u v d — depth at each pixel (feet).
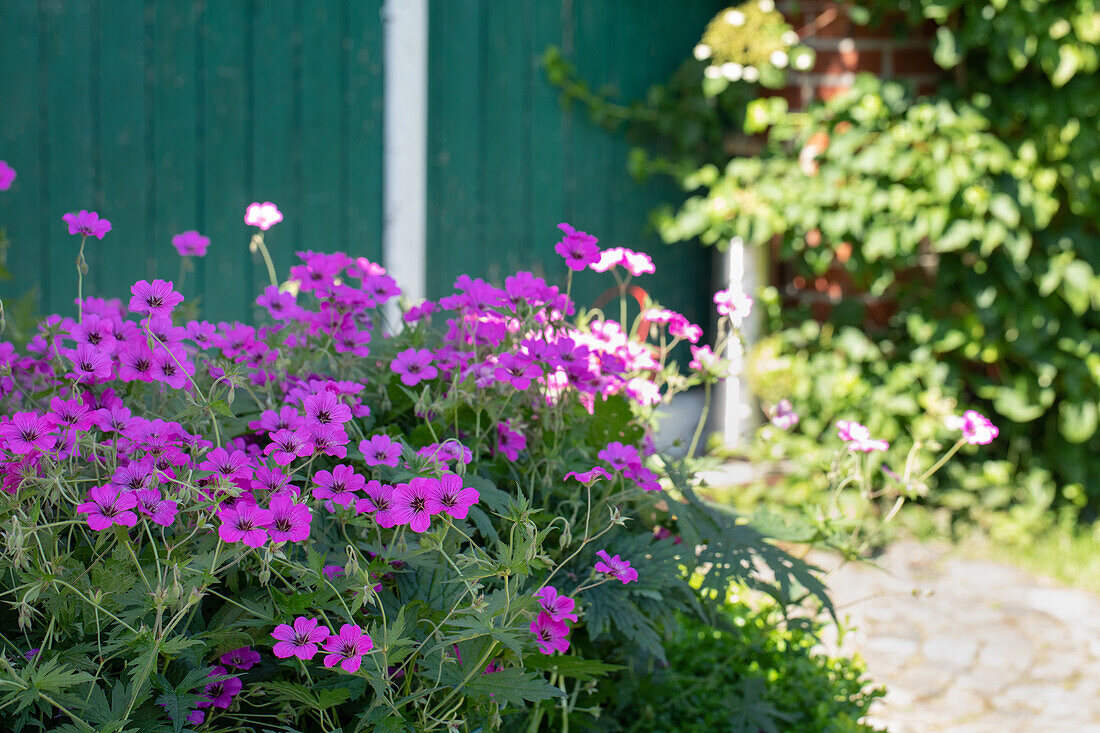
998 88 14.71
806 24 15.49
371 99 13.41
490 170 14.51
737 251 15.55
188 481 4.19
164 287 4.76
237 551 4.15
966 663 10.67
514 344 6.12
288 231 13.01
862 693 8.07
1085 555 13.65
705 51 15.15
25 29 11.21
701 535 6.35
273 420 4.67
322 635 4.08
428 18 13.71
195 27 12.24
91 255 11.78
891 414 14.52
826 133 15.07
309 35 12.92
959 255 14.76
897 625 11.44
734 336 7.24
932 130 14.16
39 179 11.42
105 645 4.31
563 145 15.15
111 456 4.47
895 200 14.24
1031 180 14.37
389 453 4.67
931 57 15.20
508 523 5.52
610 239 15.74
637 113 15.49
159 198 12.19
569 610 4.70
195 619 4.50
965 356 14.96
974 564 13.28
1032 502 14.64
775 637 8.34
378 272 6.70
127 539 4.07
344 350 5.97
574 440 5.99
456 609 4.52
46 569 3.99
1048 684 10.27
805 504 7.09
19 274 11.37
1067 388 14.67
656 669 7.54
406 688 4.55
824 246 15.05
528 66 14.70
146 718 4.20
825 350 15.24
